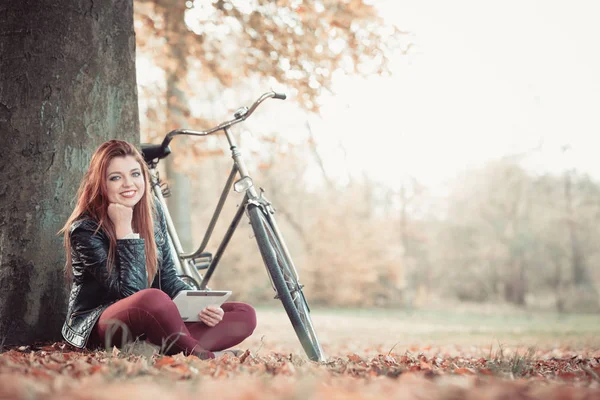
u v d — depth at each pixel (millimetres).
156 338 3031
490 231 39250
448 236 39438
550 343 9695
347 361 3281
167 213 4363
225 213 29422
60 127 4012
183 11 9695
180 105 10625
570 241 38125
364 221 32906
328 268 31812
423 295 36594
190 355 2807
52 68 4023
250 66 10203
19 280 3814
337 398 1666
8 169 3898
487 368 2740
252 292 30188
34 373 2084
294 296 3416
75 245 3299
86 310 3273
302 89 10070
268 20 9742
